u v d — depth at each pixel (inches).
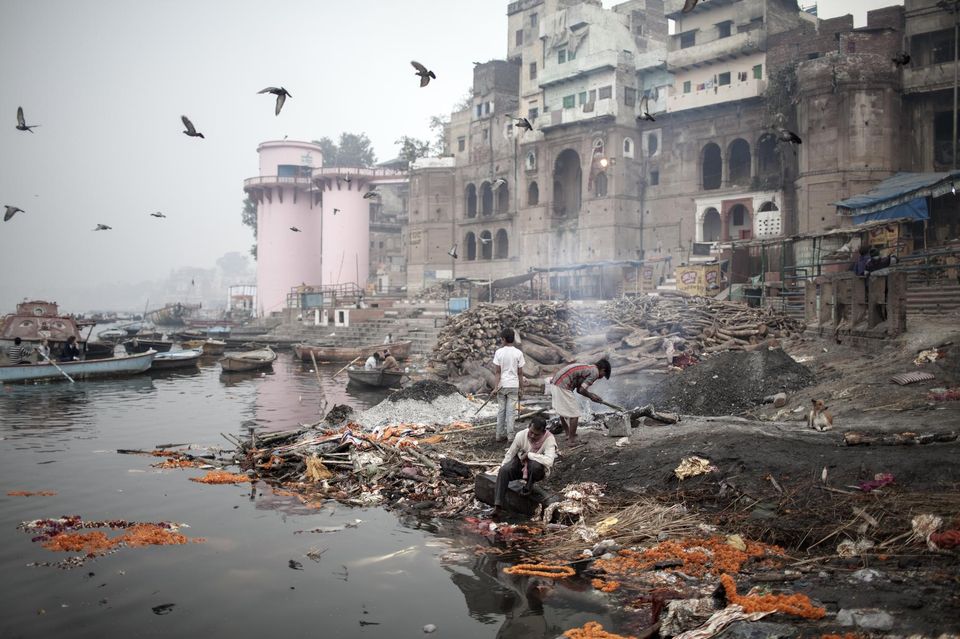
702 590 240.7
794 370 564.4
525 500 345.7
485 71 2278.5
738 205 1646.2
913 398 428.8
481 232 2282.2
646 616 228.2
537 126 2016.5
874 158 1365.7
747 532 279.4
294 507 374.6
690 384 580.1
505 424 469.1
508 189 2183.8
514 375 468.4
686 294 1224.2
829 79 1390.3
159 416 722.2
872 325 607.2
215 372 1246.3
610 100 1811.0
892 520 257.6
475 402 632.4
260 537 322.3
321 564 287.3
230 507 373.7
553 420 454.6
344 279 2598.4
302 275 2842.0
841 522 266.7
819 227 1409.9
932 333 551.8
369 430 540.7
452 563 287.0
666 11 1815.9
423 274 2388.0
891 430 363.3
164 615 239.6
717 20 1713.8
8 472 454.0
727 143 1679.4
